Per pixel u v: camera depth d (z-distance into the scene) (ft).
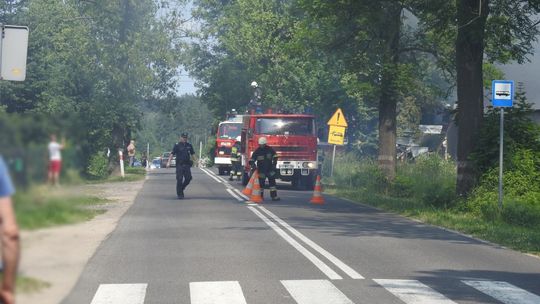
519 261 44.04
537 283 36.81
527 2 75.15
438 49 102.47
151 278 36.96
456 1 75.82
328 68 112.98
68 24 141.28
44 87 120.78
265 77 163.12
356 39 97.66
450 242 52.29
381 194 99.76
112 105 140.15
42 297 13.03
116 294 32.94
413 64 104.53
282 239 52.42
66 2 143.95
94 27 146.61
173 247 47.88
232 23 176.24
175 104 170.09
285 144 112.88
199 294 33.12
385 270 39.99
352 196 97.40
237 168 138.51
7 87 111.34
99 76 141.28
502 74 104.22
